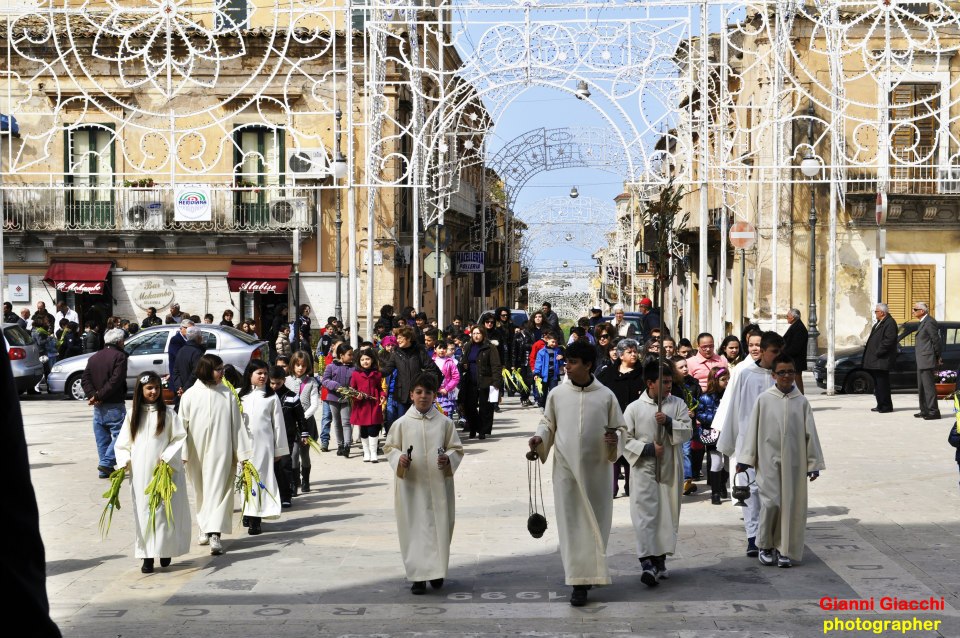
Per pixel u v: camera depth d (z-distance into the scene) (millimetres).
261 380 11578
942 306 32688
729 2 21438
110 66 33938
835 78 23172
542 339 23609
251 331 30391
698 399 13164
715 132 29781
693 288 46281
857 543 10320
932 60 31750
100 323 34875
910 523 11242
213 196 34344
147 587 9102
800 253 32562
